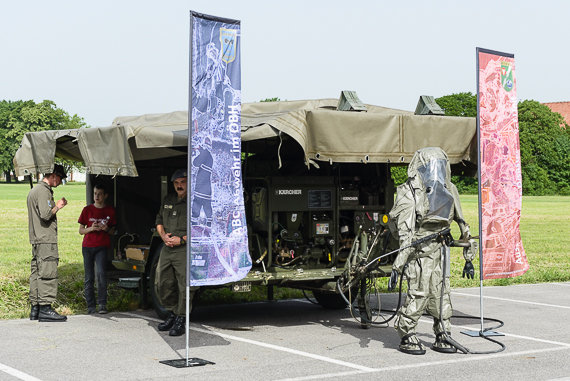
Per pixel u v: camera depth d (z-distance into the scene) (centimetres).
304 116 873
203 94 732
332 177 1004
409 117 945
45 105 13850
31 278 988
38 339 855
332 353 795
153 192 1191
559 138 10500
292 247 982
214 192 743
